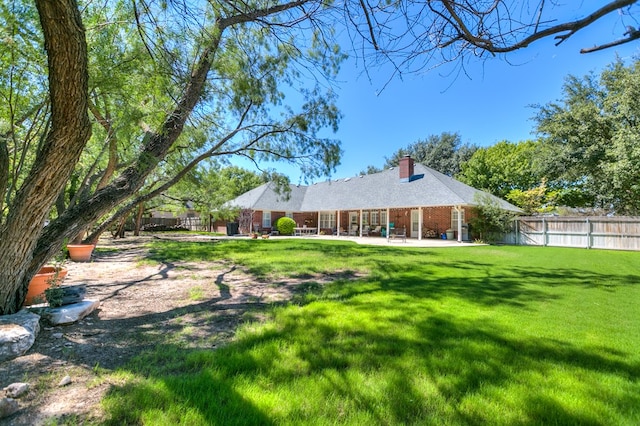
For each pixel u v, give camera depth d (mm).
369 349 2854
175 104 4926
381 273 7094
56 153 2912
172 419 1793
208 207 16922
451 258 9914
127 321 3740
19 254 3205
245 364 2518
